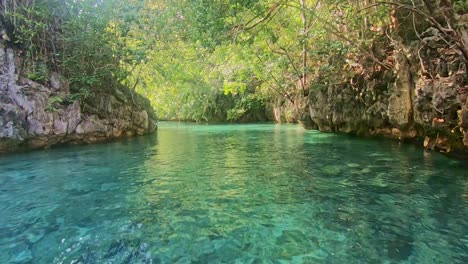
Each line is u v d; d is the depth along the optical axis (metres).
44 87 11.22
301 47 14.91
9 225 4.45
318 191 5.75
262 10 8.27
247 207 5.07
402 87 9.44
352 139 13.09
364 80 11.91
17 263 3.45
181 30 9.78
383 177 6.47
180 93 30.72
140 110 18.02
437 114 7.62
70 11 12.48
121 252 3.68
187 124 30.31
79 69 12.93
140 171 7.79
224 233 4.13
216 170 7.81
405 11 9.12
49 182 6.73
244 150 11.15
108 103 14.83
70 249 3.76
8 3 10.83
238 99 31.20
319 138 13.95
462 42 6.25
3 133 9.98
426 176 6.33
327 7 11.34
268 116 31.12
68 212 4.94
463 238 3.75
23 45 11.20
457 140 7.42
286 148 11.22
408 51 9.03
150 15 12.19
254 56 16.58
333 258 3.42
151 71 19.69
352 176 6.70
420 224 4.16
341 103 13.91
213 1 7.50
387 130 11.77
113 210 5.03
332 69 13.63
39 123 10.88
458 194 5.20
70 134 12.22
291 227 4.25
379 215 4.52
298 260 3.41
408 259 3.34
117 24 13.17
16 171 7.78
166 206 5.19
